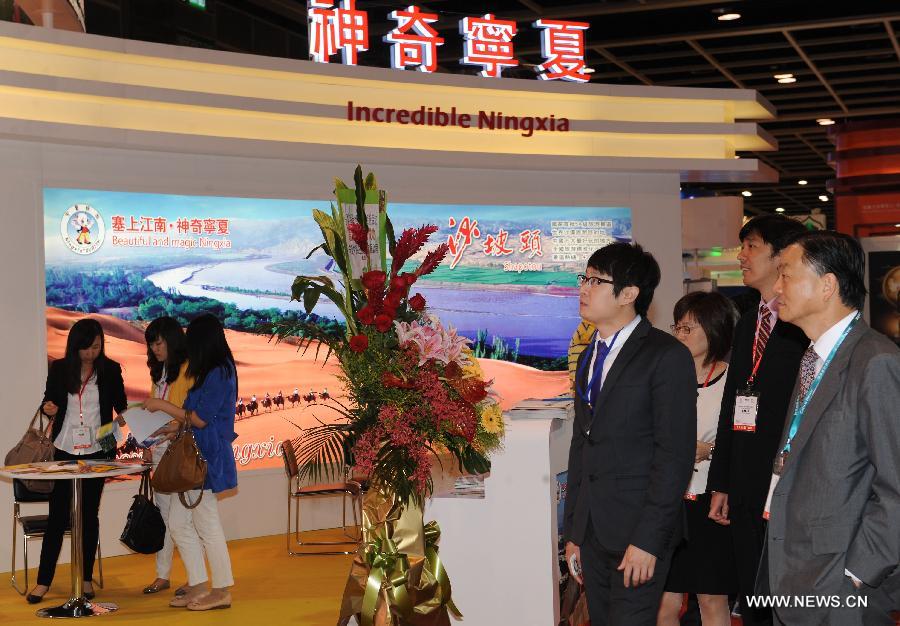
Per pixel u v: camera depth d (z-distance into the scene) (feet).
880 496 7.54
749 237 11.15
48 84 20.70
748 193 69.82
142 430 17.06
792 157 57.21
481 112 25.94
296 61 23.95
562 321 27.20
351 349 11.05
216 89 23.68
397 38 26.35
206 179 23.67
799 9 33.17
